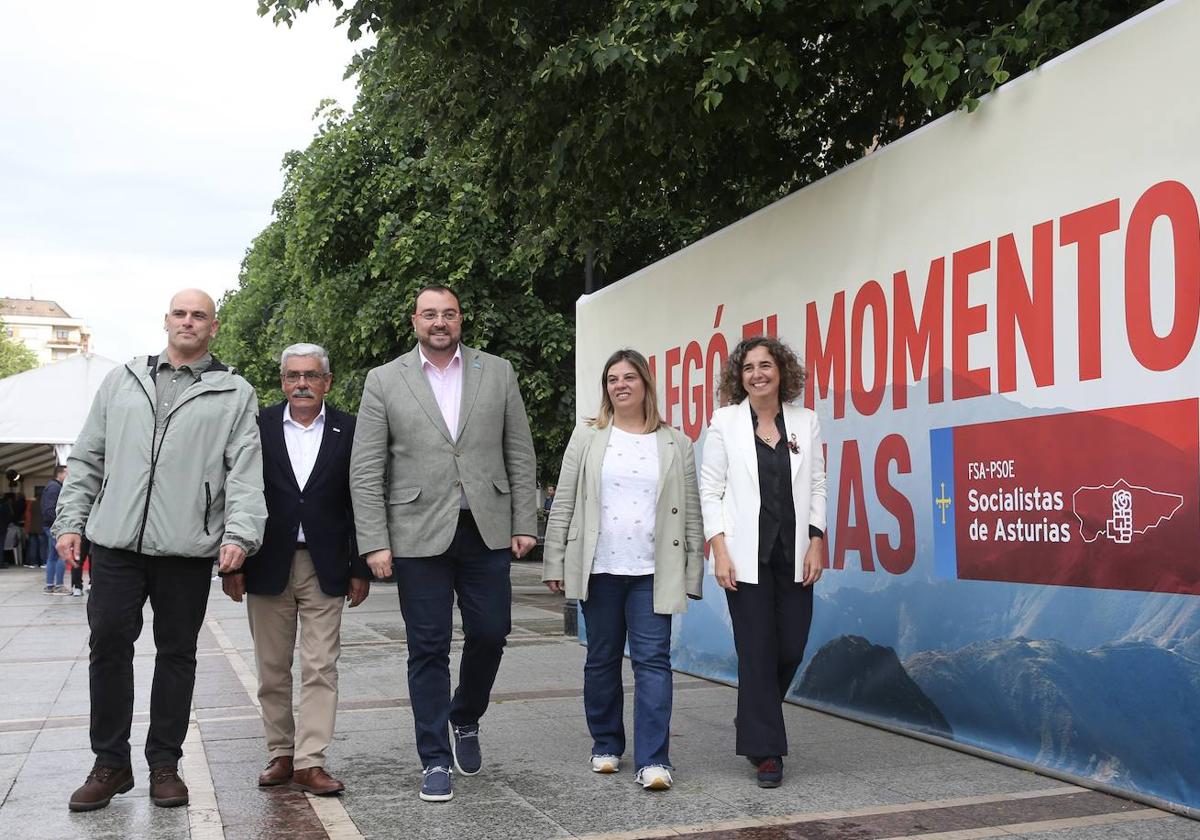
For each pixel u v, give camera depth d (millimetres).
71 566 4172
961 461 5133
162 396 4301
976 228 5066
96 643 4156
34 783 4543
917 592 5434
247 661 8508
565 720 5977
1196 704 3898
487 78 7852
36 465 29422
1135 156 4207
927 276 5398
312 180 17266
